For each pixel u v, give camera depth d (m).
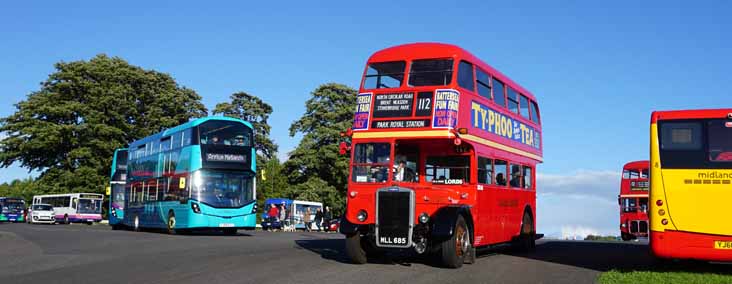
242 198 31.56
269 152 74.06
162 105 67.88
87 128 63.00
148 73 69.44
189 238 26.80
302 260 16.14
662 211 13.70
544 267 15.47
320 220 54.06
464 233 15.48
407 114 15.56
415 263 15.95
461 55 15.91
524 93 21.47
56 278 12.58
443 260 14.88
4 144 62.72
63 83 63.97
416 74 15.79
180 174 32.00
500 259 17.72
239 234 35.19
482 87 17.39
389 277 12.99
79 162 63.44
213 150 31.33
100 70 65.38
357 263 15.61
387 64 16.17
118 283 11.86
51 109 62.31
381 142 15.70
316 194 60.34
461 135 15.47
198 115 71.31
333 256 17.42
